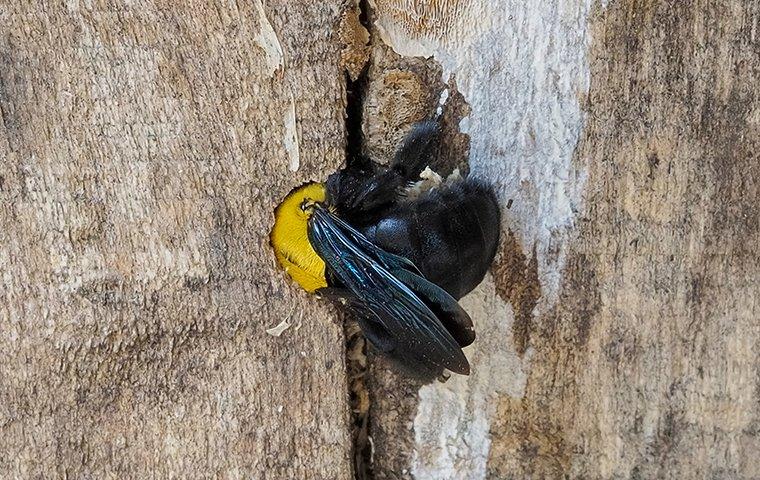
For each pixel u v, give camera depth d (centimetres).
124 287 16
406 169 17
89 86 16
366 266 16
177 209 16
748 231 17
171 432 17
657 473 17
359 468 18
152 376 17
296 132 16
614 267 17
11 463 16
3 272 16
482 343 17
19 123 16
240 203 16
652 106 17
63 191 16
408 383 17
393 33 17
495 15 17
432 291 16
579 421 17
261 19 16
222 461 17
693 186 17
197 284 16
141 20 16
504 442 18
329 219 16
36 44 16
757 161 17
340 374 17
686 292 17
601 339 17
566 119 17
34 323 16
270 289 17
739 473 17
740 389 17
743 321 17
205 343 17
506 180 17
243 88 16
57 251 16
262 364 17
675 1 16
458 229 16
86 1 16
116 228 16
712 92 16
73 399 16
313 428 17
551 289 17
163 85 16
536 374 17
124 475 17
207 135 16
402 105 17
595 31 16
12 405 16
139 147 16
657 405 17
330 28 16
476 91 17
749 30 16
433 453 18
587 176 17
